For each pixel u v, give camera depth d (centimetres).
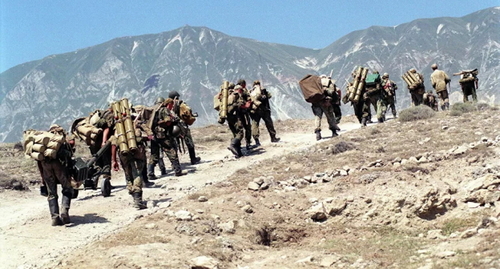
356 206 1343
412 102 2794
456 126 2080
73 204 1552
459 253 1030
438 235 1238
